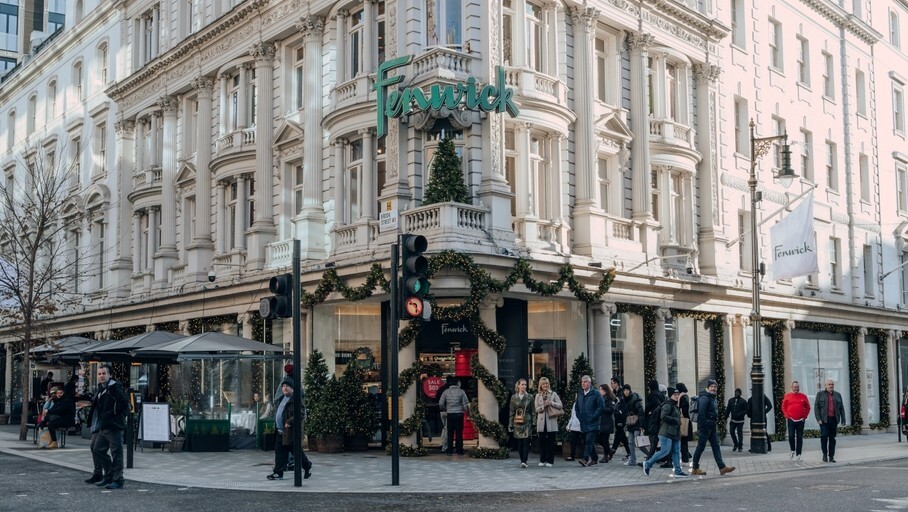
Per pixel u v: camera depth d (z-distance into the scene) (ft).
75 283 131.85
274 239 93.81
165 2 115.34
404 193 76.38
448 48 75.15
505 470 63.10
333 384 78.69
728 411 86.58
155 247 114.93
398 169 76.54
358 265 77.20
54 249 138.62
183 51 107.76
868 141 134.10
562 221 81.61
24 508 43.16
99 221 129.39
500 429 72.95
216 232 101.55
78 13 143.95
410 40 77.36
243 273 95.04
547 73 83.15
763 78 111.45
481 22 76.69
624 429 70.85
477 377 73.97
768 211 109.60
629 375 87.61
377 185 81.15
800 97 118.83
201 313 101.50
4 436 98.07
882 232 134.41
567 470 63.26
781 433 105.40
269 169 94.63
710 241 97.96
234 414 81.30
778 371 106.93
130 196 118.83
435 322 79.51
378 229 79.51
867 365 127.24
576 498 47.26
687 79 98.22
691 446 89.76
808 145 120.26
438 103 71.41
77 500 46.14
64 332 132.98
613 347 86.48
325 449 77.97
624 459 71.92
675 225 95.81
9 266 114.42
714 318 99.14
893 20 148.46
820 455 79.92
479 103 73.00
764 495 48.01
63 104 144.66
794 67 118.52
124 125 122.93
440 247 71.20
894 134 142.72
